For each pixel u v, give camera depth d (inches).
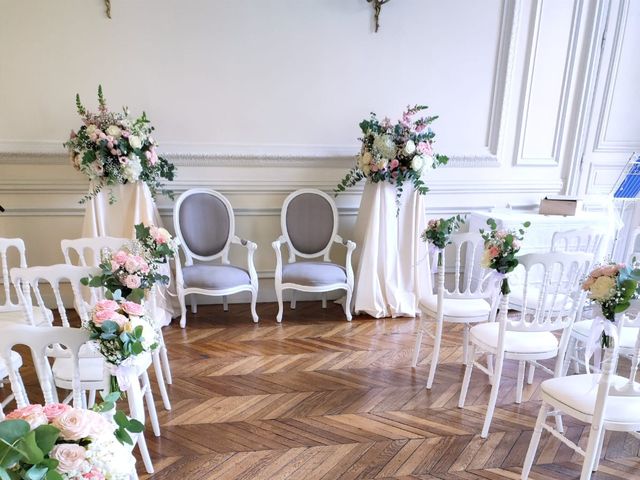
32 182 125.8
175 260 120.2
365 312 137.0
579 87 149.6
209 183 134.8
